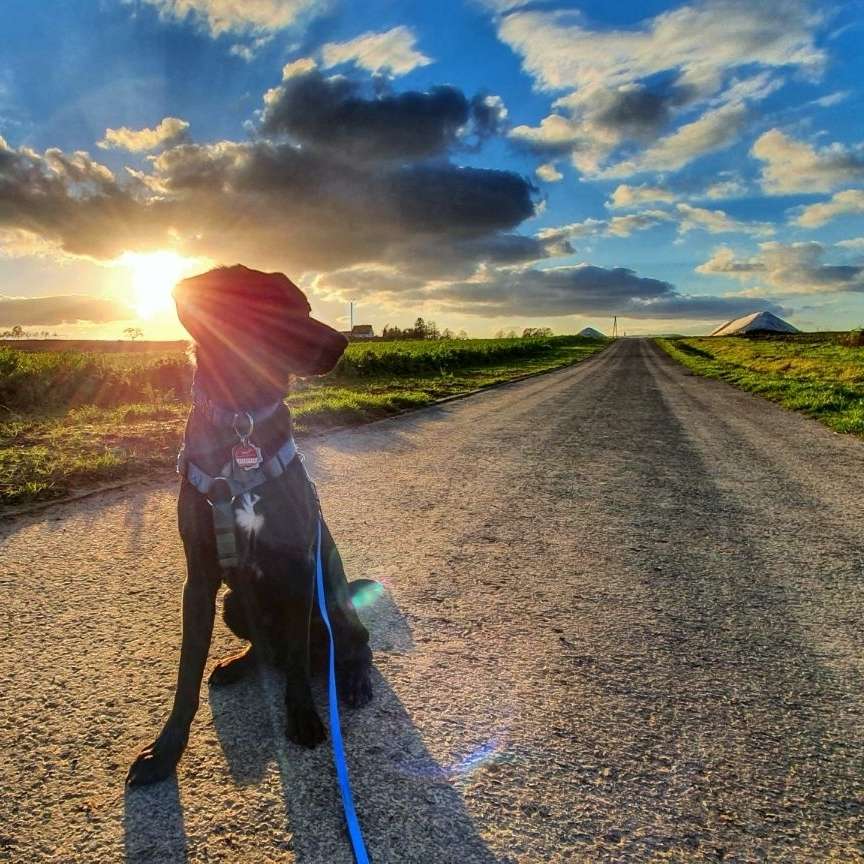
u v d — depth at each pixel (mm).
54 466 5508
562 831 1686
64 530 4090
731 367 27188
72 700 2236
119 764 1915
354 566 3707
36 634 2709
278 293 2020
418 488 5699
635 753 2033
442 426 9734
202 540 1967
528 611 3133
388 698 2330
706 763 1990
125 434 7391
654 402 14094
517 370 26828
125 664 2486
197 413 2023
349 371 19203
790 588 3500
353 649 2354
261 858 1569
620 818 1739
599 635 2891
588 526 4633
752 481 6211
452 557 3908
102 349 29844
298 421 9156
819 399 12922
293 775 1887
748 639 2883
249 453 1938
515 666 2588
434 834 1663
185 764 1922
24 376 11250
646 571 3734
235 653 2619
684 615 3129
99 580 3299
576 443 8344
